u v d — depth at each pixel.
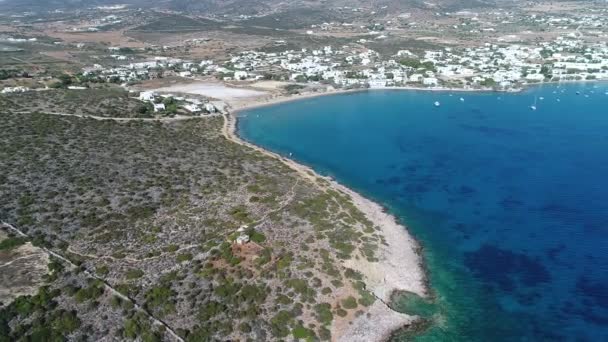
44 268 80.12
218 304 75.25
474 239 103.94
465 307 81.19
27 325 67.75
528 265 93.62
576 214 114.25
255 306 76.00
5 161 122.94
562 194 125.88
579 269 91.94
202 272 82.31
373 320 76.44
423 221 112.62
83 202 104.31
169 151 145.00
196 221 99.69
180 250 88.62
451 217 114.44
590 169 143.12
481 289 86.12
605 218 111.81
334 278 84.38
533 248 99.88
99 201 105.25
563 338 73.94
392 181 138.25
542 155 157.25
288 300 77.81
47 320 69.06
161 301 75.06
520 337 74.31
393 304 81.06
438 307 81.00
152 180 119.81
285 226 100.00
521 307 81.19
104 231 92.88
